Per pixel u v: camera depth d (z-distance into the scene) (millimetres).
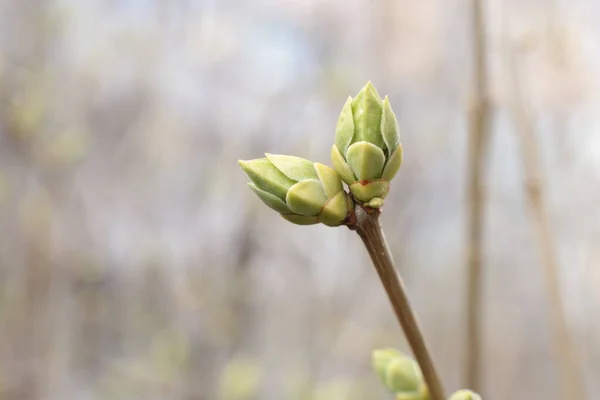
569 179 312
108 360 458
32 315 446
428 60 399
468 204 179
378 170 140
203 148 467
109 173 478
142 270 467
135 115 475
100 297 469
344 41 439
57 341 458
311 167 142
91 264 466
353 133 141
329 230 464
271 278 456
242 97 458
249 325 448
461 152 414
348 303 462
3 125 427
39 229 445
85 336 466
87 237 468
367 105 141
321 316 458
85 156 458
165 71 467
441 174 427
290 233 457
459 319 401
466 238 179
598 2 268
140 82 468
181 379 428
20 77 431
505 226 375
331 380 445
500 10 199
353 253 466
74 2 450
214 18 461
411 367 158
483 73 181
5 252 441
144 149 476
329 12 438
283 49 453
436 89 406
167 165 475
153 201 475
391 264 141
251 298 448
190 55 464
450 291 421
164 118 471
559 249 326
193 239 461
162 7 466
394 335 453
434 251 429
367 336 452
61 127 449
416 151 422
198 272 453
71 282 466
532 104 230
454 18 387
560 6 256
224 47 458
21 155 437
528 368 384
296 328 458
